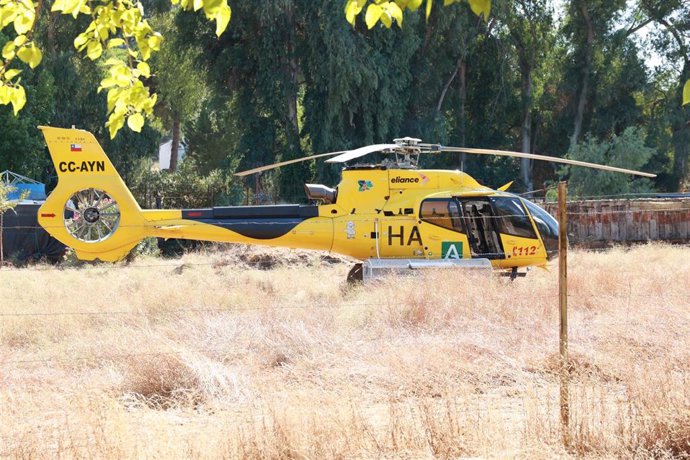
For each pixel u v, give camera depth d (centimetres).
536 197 11531
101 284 3606
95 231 3519
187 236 3219
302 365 1825
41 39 10144
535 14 11194
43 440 1256
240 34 9350
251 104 9762
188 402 1616
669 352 1739
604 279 2827
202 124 12669
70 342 2166
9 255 5825
